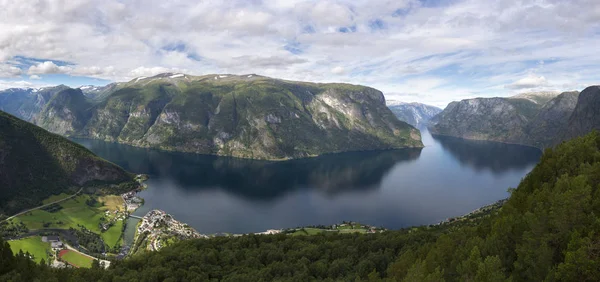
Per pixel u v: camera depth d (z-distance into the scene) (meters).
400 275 78.62
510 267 61.16
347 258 117.81
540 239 60.19
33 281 96.31
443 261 71.06
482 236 80.81
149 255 135.62
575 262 49.41
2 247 106.56
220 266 122.94
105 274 112.00
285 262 119.25
